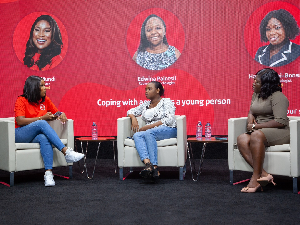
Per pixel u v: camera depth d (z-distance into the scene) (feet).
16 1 16.24
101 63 15.94
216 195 9.18
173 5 15.66
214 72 15.49
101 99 15.94
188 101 15.64
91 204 8.31
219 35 15.46
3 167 10.84
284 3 15.11
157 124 11.76
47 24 16.12
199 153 16.02
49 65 16.11
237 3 15.35
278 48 15.16
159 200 8.65
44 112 11.93
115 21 15.89
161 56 15.72
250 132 10.16
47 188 10.25
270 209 7.78
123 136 11.51
